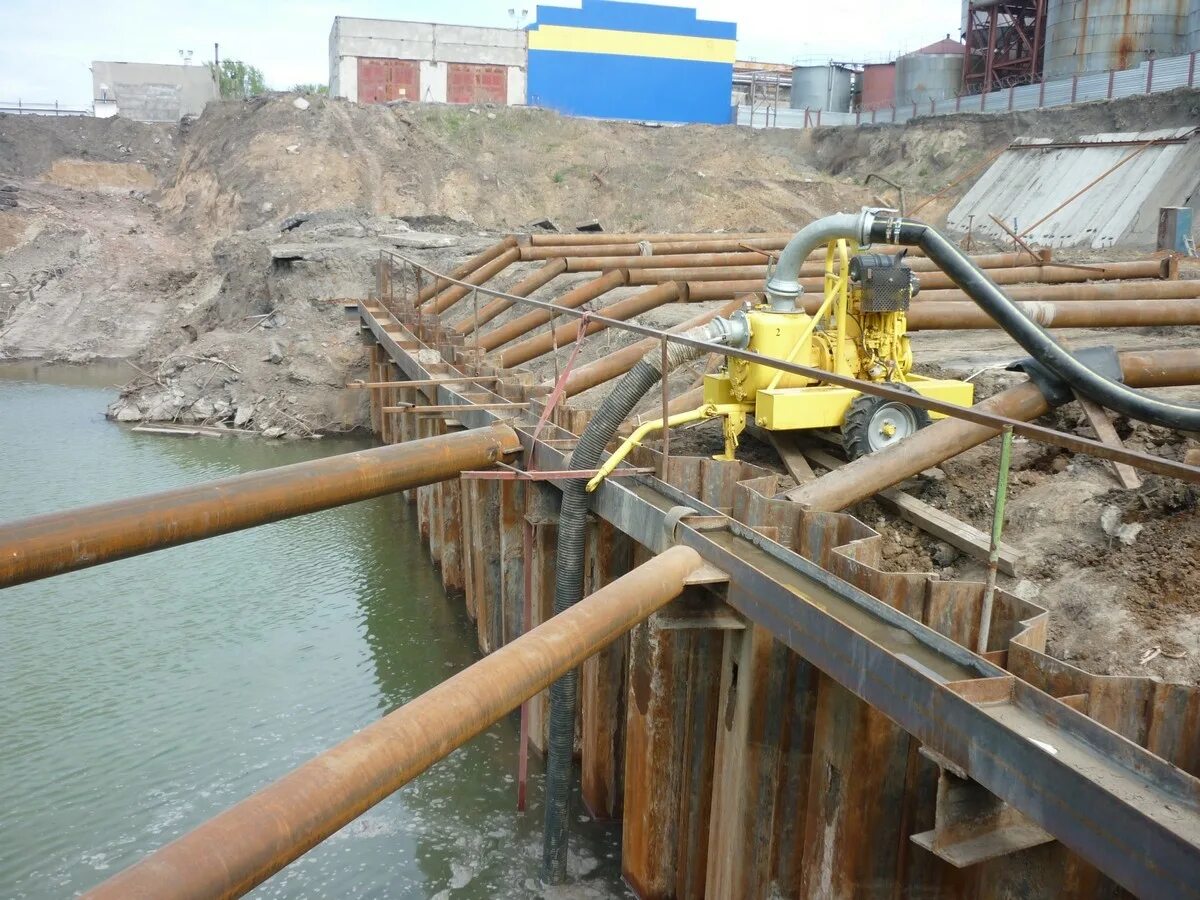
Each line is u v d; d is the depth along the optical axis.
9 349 39.94
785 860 7.35
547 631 6.03
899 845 6.31
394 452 9.01
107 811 10.45
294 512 8.05
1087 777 4.33
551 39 62.38
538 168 54.25
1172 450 9.95
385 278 29.28
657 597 6.72
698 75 64.38
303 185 48.97
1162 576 8.09
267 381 29.59
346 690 13.03
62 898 9.23
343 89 61.12
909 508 9.70
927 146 51.84
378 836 10.16
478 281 21.98
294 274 32.62
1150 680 5.19
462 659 13.97
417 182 51.25
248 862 4.22
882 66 65.12
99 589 16.52
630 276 18.17
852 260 10.79
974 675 5.40
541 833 10.20
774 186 53.50
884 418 10.55
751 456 12.10
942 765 5.11
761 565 7.09
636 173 54.12
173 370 30.61
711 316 15.11
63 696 12.80
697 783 8.41
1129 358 10.27
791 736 7.23
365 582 16.97
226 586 16.69
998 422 5.44
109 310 42.25
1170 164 34.53
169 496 7.29
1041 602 8.34
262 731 11.96
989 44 54.00
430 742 5.11
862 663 5.68
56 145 58.59
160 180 58.22
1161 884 3.98
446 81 62.06
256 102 53.31
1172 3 45.84
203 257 46.25
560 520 9.67
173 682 13.21
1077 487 9.55
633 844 8.98
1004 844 5.20
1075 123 43.59
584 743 10.64
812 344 11.10
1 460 24.66
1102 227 35.34
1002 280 18.50
